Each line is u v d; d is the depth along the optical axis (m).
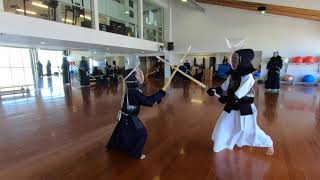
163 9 12.39
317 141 2.84
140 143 2.41
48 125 3.79
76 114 4.55
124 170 2.19
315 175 2.03
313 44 9.50
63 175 2.12
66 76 10.66
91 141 3.00
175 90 8.02
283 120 3.84
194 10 11.69
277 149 2.60
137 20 10.09
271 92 7.29
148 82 11.30
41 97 6.87
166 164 2.30
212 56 13.00
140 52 11.95
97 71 12.11
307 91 7.47
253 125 2.35
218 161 2.33
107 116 4.36
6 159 2.49
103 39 7.45
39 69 11.03
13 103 5.92
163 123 3.78
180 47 12.30
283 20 9.86
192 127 3.52
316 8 5.62
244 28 10.67
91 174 2.13
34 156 2.55
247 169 2.16
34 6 5.62
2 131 3.51
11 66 9.48
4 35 4.96
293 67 9.94
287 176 2.02
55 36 5.79
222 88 2.51
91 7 7.27
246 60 2.24
